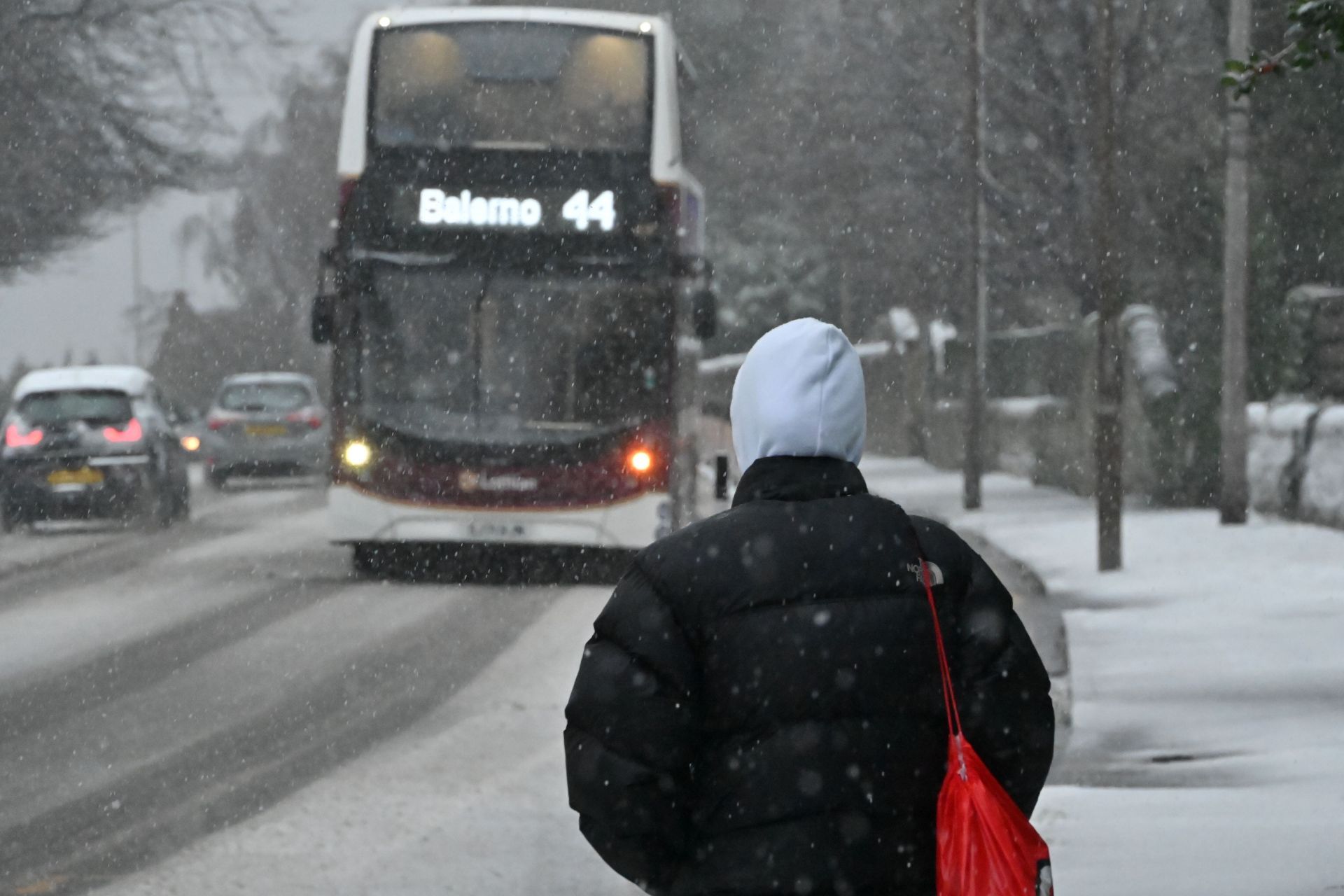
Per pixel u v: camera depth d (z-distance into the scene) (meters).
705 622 5.76
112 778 16.52
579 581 34.72
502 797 15.54
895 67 75.19
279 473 68.56
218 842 13.91
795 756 5.67
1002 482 66.94
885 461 90.00
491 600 31.41
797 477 6.02
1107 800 15.01
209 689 21.75
